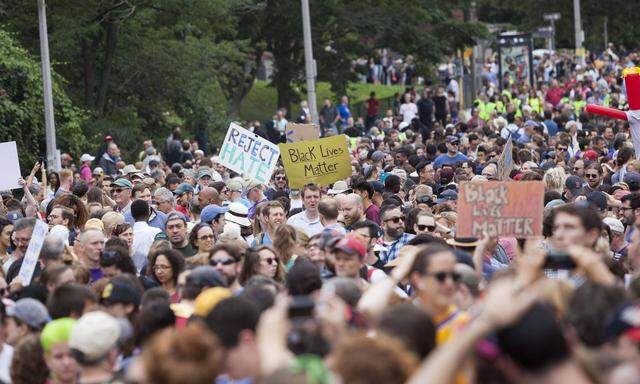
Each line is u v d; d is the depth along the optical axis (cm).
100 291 2133
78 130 7131
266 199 3991
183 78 8731
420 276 1591
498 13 18650
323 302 1322
